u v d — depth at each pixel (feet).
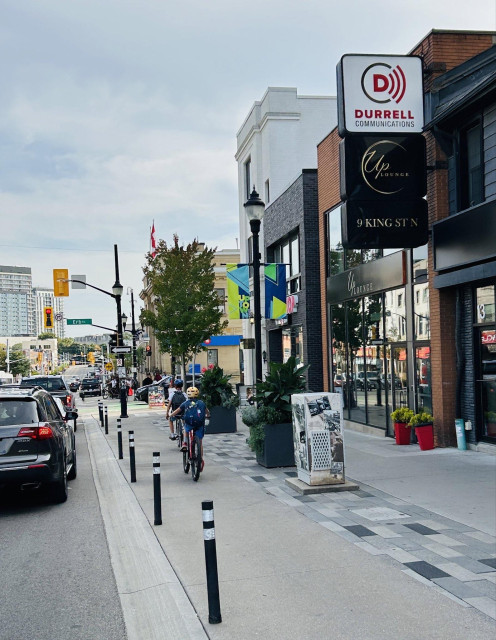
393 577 18.60
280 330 88.53
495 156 38.68
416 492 30.19
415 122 42.70
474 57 43.19
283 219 80.12
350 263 60.54
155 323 128.77
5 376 192.85
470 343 42.14
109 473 40.27
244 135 107.14
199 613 16.37
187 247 130.31
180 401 50.21
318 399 31.60
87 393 187.52
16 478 29.55
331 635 14.82
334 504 28.43
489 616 15.67
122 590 18.95
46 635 15.81
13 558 22.61
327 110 95.86
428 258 44.86
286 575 19.08
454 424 43.55
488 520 24.71
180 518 26.81
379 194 42.22
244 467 39.88
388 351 52.60
